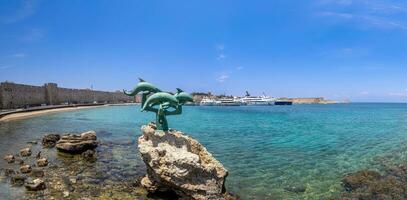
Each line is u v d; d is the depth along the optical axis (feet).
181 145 47.14
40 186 44.55
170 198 43.78
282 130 129.29
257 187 50.55
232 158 70.79
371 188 49.39
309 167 63.31
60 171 55.26
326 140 100.48
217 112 288.92
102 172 55.67
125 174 54.75
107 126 137.39
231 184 51.75
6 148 74.79
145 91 51.83
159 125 48.78
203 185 42.83
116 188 46.96
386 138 106.63
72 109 264.52
